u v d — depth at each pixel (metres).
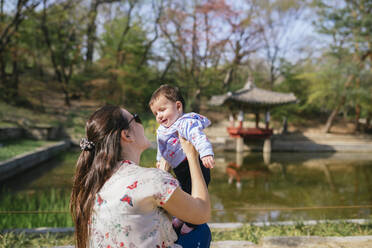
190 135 1.61
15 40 23.42
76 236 1.28
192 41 26.83
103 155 1.24
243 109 22.48
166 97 1.88
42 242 3.84
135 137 1.35
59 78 25.78
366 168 16.61
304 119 31.39
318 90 27.12
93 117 1.33
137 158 1.36
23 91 23.67
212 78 30.72
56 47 27.23
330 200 10.05
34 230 4.37
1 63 22.78
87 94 27.98
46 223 5.45
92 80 25.17
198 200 1.28
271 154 21.67
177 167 1.84
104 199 1.18
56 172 12.38
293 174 14.73
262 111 22.70
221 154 21.19
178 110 1.89
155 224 1.16
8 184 10.47
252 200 9.95
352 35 25.95
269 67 35.22
